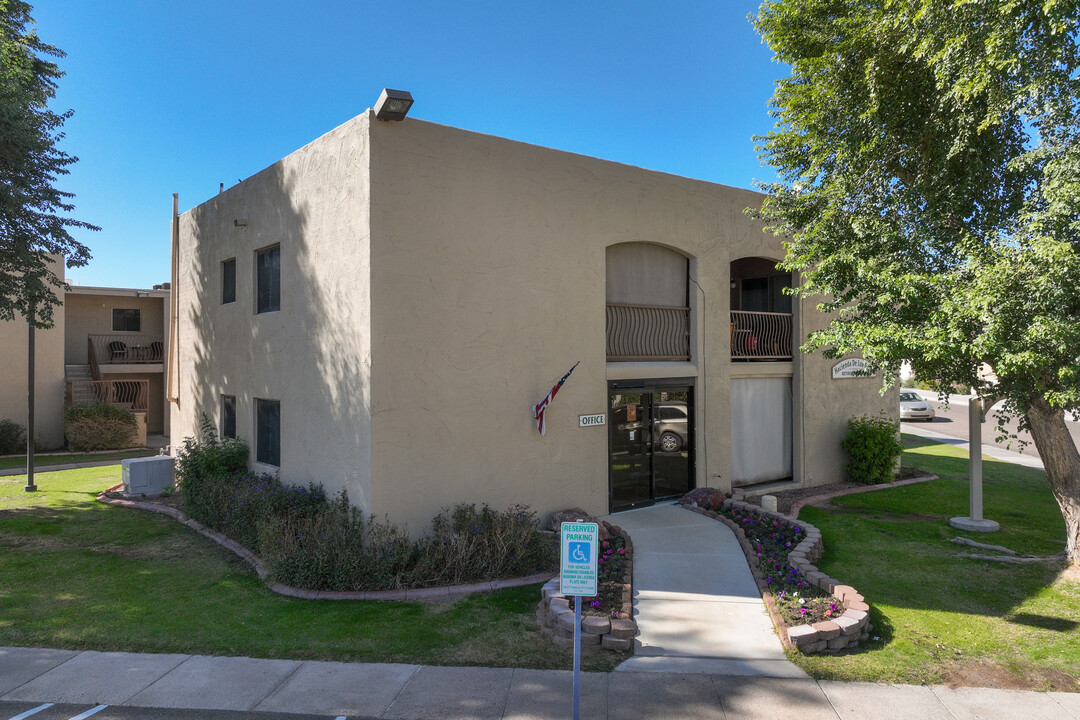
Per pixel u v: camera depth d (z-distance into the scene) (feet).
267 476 34.68
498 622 21.72
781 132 32.65
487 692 17.15
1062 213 22.24
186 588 25.29
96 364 76.79
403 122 27.45
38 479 51.98
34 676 18.13
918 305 25.14
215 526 33.40
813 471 43.42
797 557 26.22
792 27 30.73
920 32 25.25
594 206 33.19
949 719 16.02
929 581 25.80
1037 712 16.39
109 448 71.20
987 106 24.91
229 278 41.09
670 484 37.04
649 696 16.96
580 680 17.81
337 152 28.96
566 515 30.76
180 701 16.72
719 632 20.74
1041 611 22.89
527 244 30.91
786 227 32.60
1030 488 45.03
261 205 36.06
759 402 41.91
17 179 39.06
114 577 26.55
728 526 31.63
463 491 28.91
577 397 32.58
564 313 32.12
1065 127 22.93
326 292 29.81
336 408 28.96
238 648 19.86
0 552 30.14
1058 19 21.36
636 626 20.01
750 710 16.31
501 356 30.07
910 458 58.75
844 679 17.99
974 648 20.03
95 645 20.16
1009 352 22.24
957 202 26.71
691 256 37.35
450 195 28.66
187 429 46.68
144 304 86.58
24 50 42.34
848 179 28.96
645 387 35.42
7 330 69.67
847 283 29.32
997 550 29.63
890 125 28.55
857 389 46.19
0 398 69.36
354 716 15.99
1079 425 78.74
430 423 28.04
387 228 26.99
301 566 24.89
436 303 28.22
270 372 35.09
